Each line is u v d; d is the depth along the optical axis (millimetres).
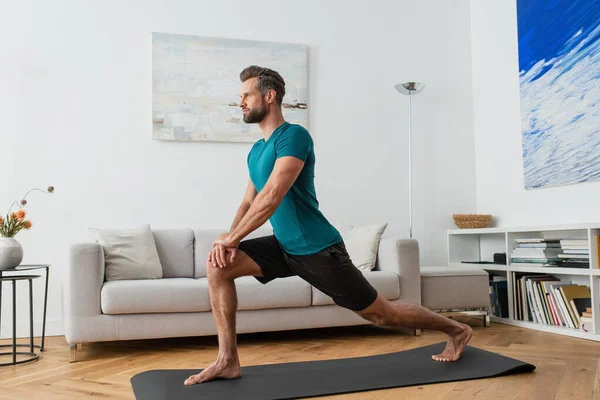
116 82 4164
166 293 3152
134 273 3588
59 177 4016
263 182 2359
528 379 2391
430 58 4879
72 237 4008
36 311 3906
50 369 2783
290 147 2223
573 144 3768
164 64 4227
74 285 3045
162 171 4211
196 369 2635
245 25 4461
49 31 4062
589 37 3633
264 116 2367
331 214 4539
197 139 4258
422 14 4895
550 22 3992
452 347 2705
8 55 3977
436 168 4828
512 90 4461
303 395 2152
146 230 3809
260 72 2385
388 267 3775
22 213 3287
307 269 2314
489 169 4742
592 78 3604
